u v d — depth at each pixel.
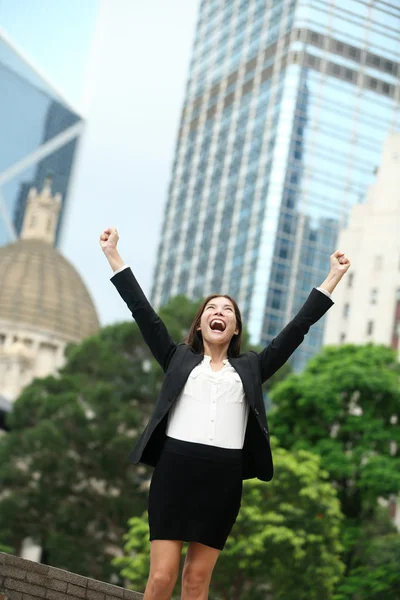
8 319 151.75
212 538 6.59
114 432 57.25
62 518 55.91
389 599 38.81
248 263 123.44
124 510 56.06
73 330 157.38
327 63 123.81
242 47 143.62
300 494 36.16
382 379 44.47
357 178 123.12
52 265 169.00
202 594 6.71
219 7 156.25
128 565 39.97
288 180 121.81
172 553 6.53
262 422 6.77
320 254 121.69
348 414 44.88
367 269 81.31
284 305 119.06
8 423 61.75
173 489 6.55
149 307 7.14
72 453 58.78
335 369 45.59
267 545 34.91
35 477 63.66
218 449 6.63
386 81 123.31
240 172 133.25
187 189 149.50
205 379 6.82
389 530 45.53
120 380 65.25
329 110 123.12
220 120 144.88
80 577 9.18
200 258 138.38
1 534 56.75
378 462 42.38
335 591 39.69
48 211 182.38
